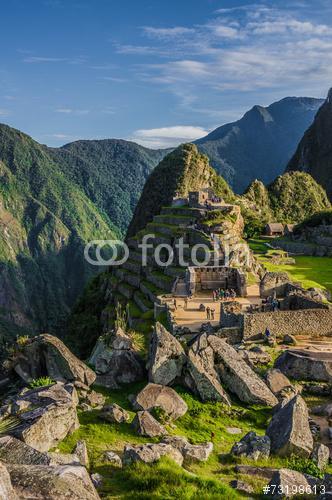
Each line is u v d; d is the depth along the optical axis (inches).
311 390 958.4
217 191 7317.9
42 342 968.9
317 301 1423.5
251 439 690.8
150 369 872.3
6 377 985.5
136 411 778.2
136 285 3230.8
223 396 846.5
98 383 895.7
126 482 539.2
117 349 946.7
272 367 1035.3
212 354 915.4
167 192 7303.2
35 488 430.0
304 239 4862.2
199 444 677.3
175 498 498.0
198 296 1942.7
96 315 3720.5
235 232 3056.1
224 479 585.3
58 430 641.0
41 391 730.2
